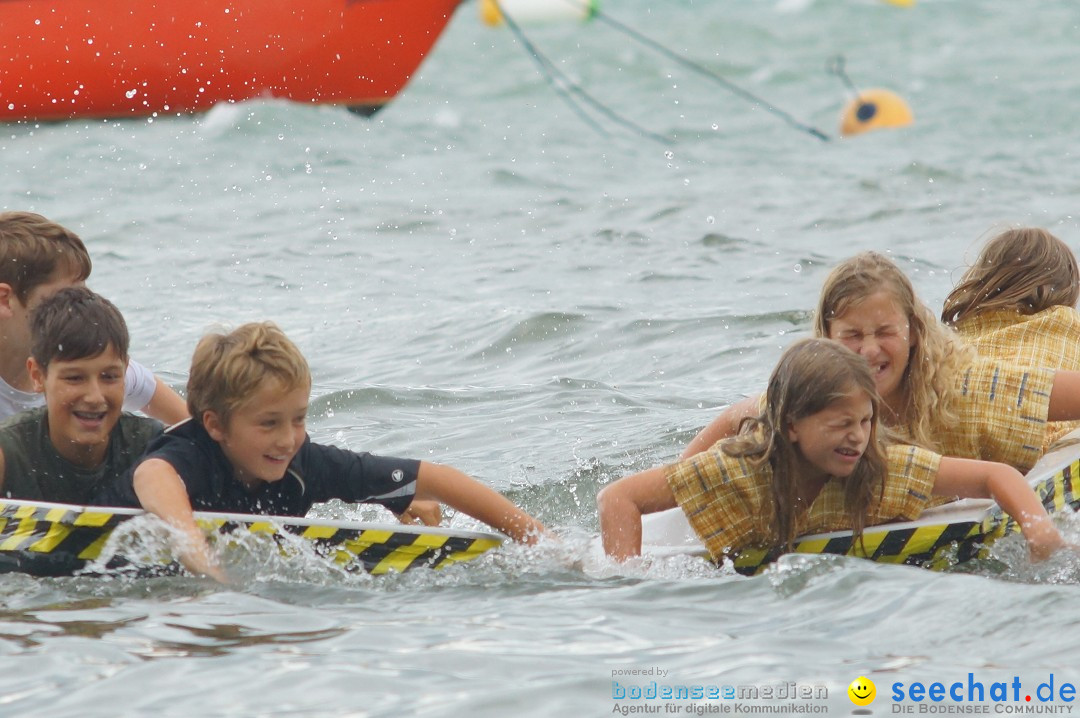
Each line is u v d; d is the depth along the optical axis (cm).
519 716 1058
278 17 6072
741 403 1738
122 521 1421
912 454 1520
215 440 1487
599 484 1970
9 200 4700
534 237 4138
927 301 3083
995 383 1650
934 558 1525
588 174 5462
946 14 13050
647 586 1402
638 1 14950
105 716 1056
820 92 8544
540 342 2870
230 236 4159
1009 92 7962
